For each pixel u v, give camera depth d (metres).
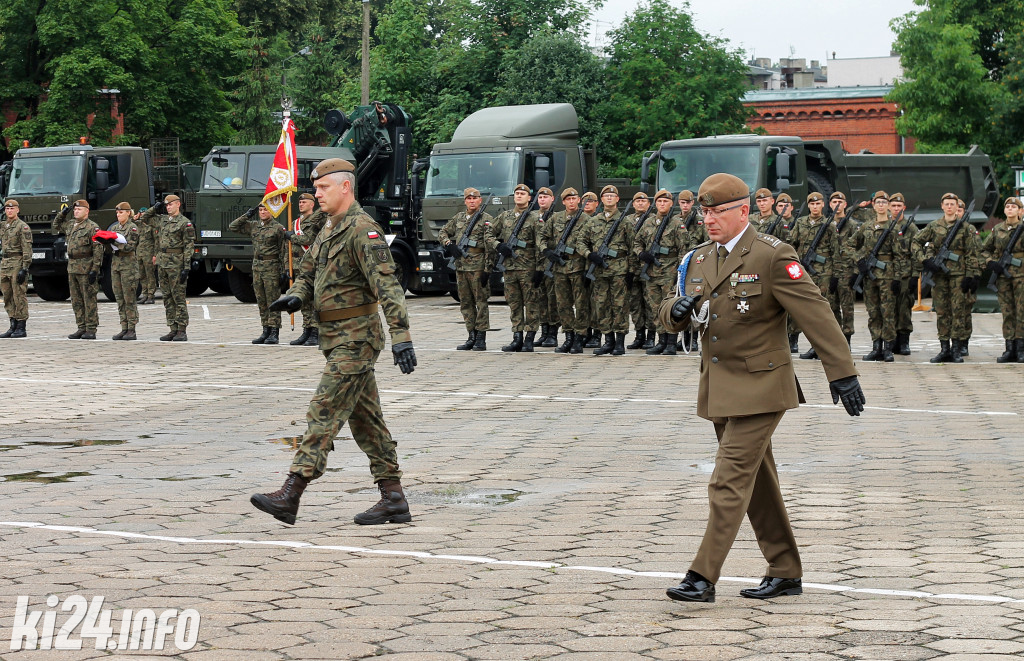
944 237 18.22
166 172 33.78
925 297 31.73
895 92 46.69
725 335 6.31
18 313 22.88
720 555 6.18
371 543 7.63
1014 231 18.12
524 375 16.77
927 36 45.69
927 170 32.28
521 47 44.06
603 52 45.53
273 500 7.62
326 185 7.98
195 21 48.84
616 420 12.78
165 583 6.68
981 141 46.09
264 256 21.17
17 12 46.34
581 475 9.85
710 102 43.91
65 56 44.38
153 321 26.08
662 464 10.31
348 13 68.56
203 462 10.54
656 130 43.44
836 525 8.05
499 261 19.88
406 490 9.31
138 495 9.15
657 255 19.14
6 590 6.52
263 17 63.78
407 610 6.16
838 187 29.59
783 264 6.21
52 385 15.88
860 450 10.91
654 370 17.33
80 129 44.50
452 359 18.83
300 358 19.12
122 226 22.70
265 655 5.46
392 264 7.92
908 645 5.54
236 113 54.19
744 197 6.39
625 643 5.61
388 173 32.06
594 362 18.44
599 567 7.00
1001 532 7.80
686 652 5.47
